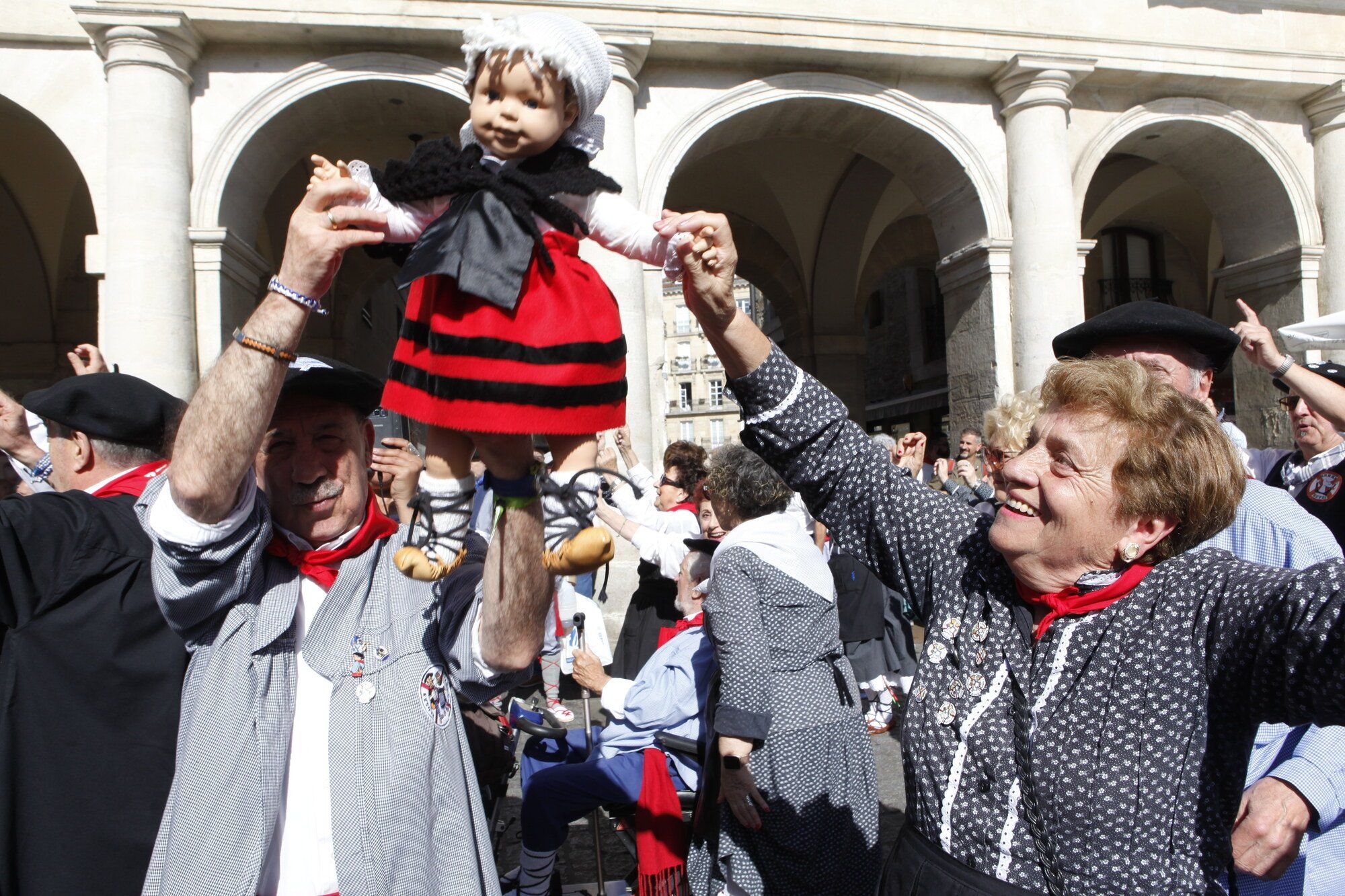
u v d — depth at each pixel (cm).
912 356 2406
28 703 198
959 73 1128
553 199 151
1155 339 254
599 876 354
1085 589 159
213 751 173
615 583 970
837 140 1214
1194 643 147
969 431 811
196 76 957
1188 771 144
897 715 648
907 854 166
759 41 1033
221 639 182
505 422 137
